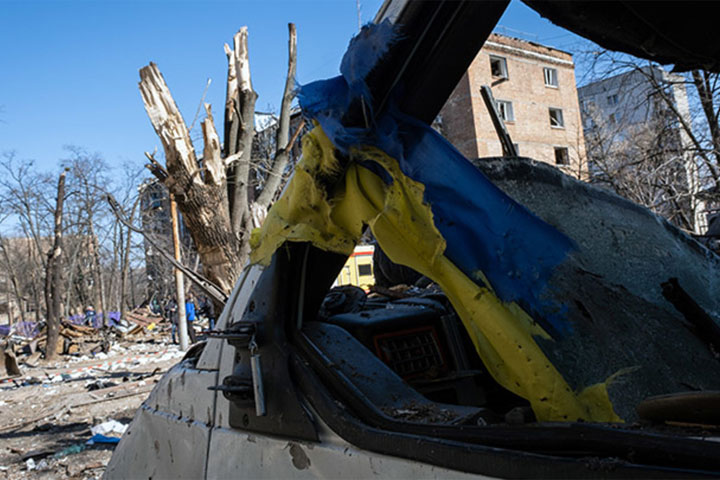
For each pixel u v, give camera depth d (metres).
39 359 20.75
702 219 9.98
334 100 1.56
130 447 2.49
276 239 1.83
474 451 1.22
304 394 1.67
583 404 1.57
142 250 39.19
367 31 1.46
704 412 1.08
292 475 1.66
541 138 30.95
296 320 1.86
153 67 7.95
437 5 1.40
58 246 20.78
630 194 9.86
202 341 2.55
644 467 0.98
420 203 1.56
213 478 1.94
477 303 1.56
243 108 9.09
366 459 1.45
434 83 1.53
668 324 1.94
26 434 8.12
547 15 1.35
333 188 1.72
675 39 1.34
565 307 1.72
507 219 1.67
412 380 2.01
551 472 1.09
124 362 16.86
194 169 8.07
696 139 10.83
